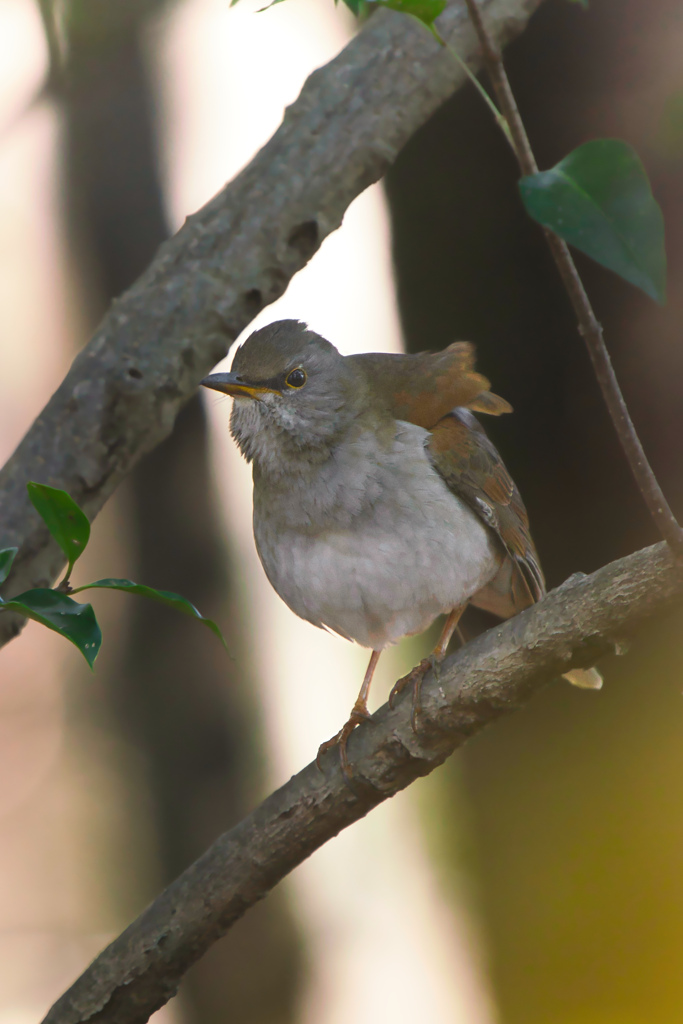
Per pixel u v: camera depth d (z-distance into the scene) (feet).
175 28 44.16
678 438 26.21
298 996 41.75
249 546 49.24
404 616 24.88
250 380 24.82
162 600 15.17
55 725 64.95
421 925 46.26
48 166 47.78
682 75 24.77
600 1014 28.04
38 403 63.82
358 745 19.99
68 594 14.92
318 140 25.49
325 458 24.39
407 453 24.45
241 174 25.77
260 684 46.78
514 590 27.81
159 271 25.04
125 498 44.32
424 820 48.19
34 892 56.85
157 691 43.09
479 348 28.71
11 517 23.36
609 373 12.87
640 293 26.35
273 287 25.31
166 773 42.78
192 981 40.91
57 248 48.32
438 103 25.96
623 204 11.41
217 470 45.60
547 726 28.89
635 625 17.06
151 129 45.32
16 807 59.98
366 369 26.30
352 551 24.22
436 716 19.20
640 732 27.68
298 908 43.37
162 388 24.35
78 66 35.22
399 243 30.07
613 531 27.37
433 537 24.06
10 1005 51.49
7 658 68.54
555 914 28.63
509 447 28.43
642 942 27.71
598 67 26.20
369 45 26.02
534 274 28.19
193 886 20.48
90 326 46.91
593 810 28.17
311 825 20.08
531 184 11.43
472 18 11.39
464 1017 41.04
